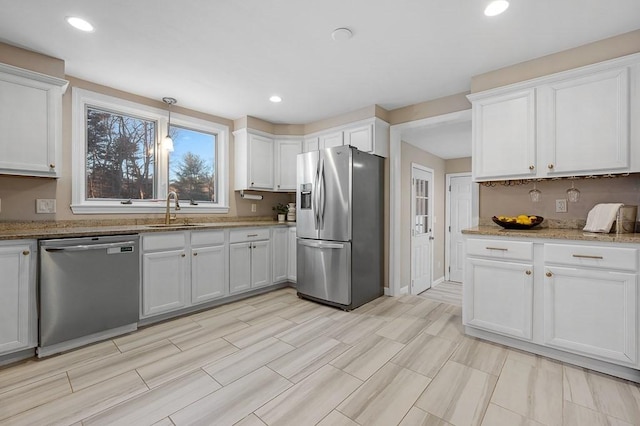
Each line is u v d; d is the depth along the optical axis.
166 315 2.81
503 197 2.76
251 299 3.47
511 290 2.20
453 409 1.55
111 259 2.40
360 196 3.25
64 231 2.33
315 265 3.33
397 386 1.75
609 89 2.05
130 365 1.98
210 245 3.11
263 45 2.26
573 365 1.99
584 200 2.38
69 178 2.72
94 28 2.03
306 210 3.45
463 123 3.43
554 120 2.25
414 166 4.45
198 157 3.81
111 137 3.09
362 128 3.60
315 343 2.31
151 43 2.22
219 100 3.36
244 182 3.92
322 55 2.41
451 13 1.89
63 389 1.72
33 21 1.94
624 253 1.79
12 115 2.20
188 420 1.47
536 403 1.60
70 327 2.20
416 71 2.68
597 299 1.88
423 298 3.57
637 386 1.75
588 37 2.14
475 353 2.15
